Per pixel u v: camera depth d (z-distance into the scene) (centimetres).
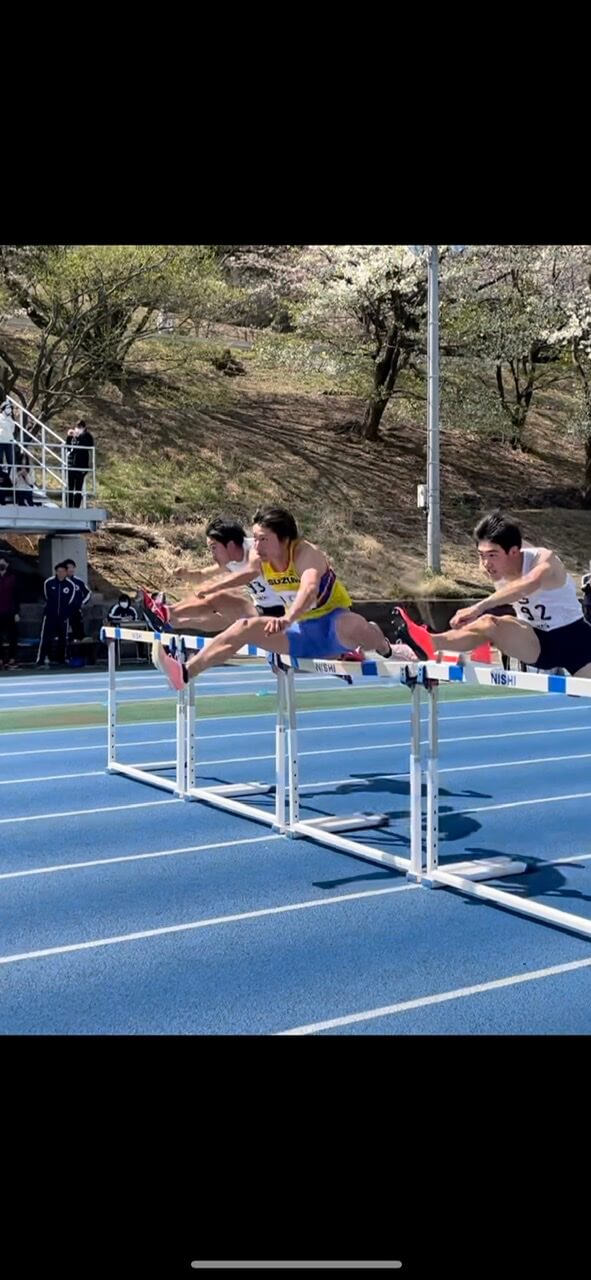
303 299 2967
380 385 2823
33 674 1579
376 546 2377
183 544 2239
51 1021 379
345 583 2198
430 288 1930
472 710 1227
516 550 561
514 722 1132
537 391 3406
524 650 569
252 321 3366
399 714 1188
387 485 2716
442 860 593
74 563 1795
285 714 651
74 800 745
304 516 2458
